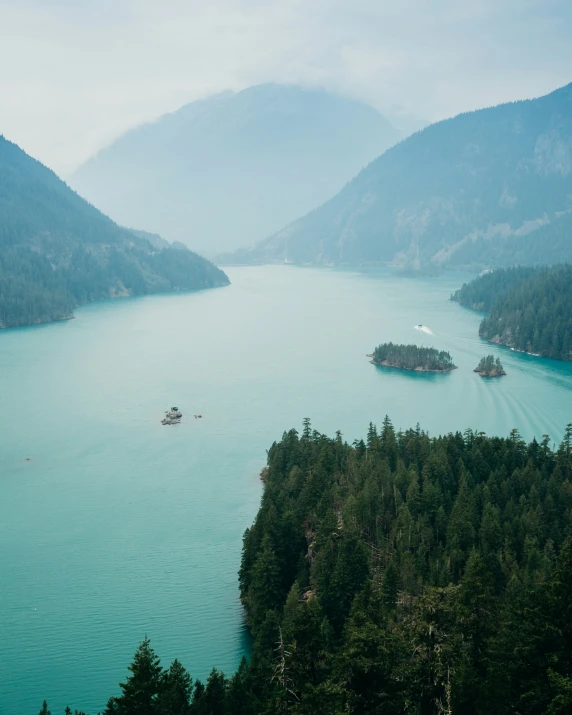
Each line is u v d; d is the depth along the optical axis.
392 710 71.50
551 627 71.19
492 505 137.75
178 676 93.00
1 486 193.50
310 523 140.00
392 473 156.00
